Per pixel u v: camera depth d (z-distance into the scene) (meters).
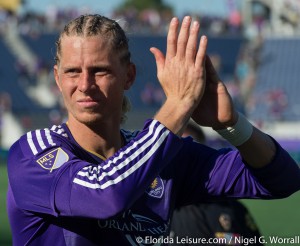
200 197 5.80
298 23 78.12
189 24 5.05
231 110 5.24
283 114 60.47
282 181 5.54
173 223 8.23
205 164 5.79
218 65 70.88
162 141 4.86
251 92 65.19
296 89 64.25
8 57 69.25
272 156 5.46
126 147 4.84
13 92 64.94
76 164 4.91
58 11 78.00
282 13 78.56
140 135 4.89
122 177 4.72
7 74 66.94
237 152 5.79
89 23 5.03
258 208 23.44
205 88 5.26
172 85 5.02
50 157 5.02
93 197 4.71
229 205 8.40
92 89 4.98
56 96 64.50
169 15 80.69
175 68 5.02
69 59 5.00
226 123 5.26
